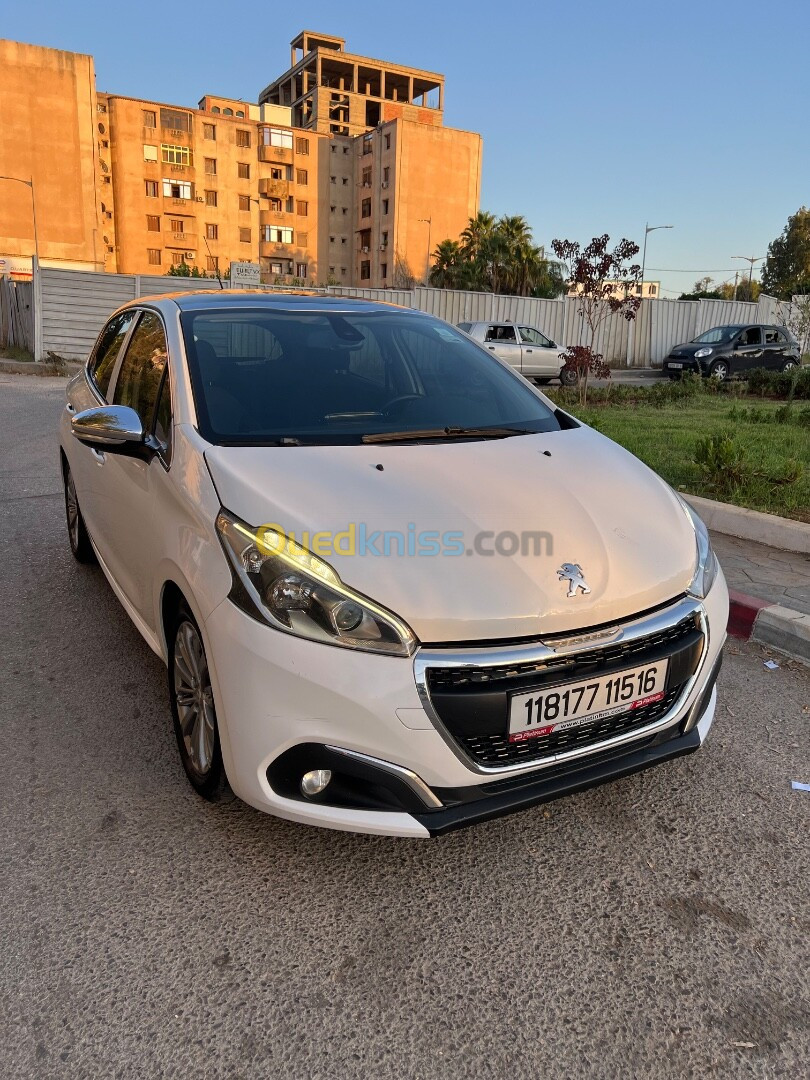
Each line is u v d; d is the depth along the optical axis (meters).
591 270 14.22
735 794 2.78
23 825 2.53
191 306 3.40
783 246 65.88
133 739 3.04
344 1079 1.72
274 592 2.08
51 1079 1.71
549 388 16.80
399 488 2.36
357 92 81.94
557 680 2.10
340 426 2.81
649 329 27.58
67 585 4.62
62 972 1.98
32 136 54.06
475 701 2.03
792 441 9.04
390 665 2.00
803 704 3.43
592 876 2.37
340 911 2.21
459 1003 1.92
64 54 54.12
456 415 3.09
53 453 8.50
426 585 2.06
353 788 2.10
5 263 49.81
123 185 64.06
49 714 3.21
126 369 3.62
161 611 2.69
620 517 2.46
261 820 2.58
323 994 1.94
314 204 73.00
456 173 71.06
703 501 5.93
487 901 2.26
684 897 2.29
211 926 2.14
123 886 2.28
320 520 2.17
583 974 2.01
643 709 2.29
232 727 2.14
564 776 2.22
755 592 4.41
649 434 9.57
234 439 2.61
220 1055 1.77
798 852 2.48
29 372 18.89
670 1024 1.87
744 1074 1.75
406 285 70.25
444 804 2.09
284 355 3.15
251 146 69.44
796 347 22.41
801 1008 1.92
